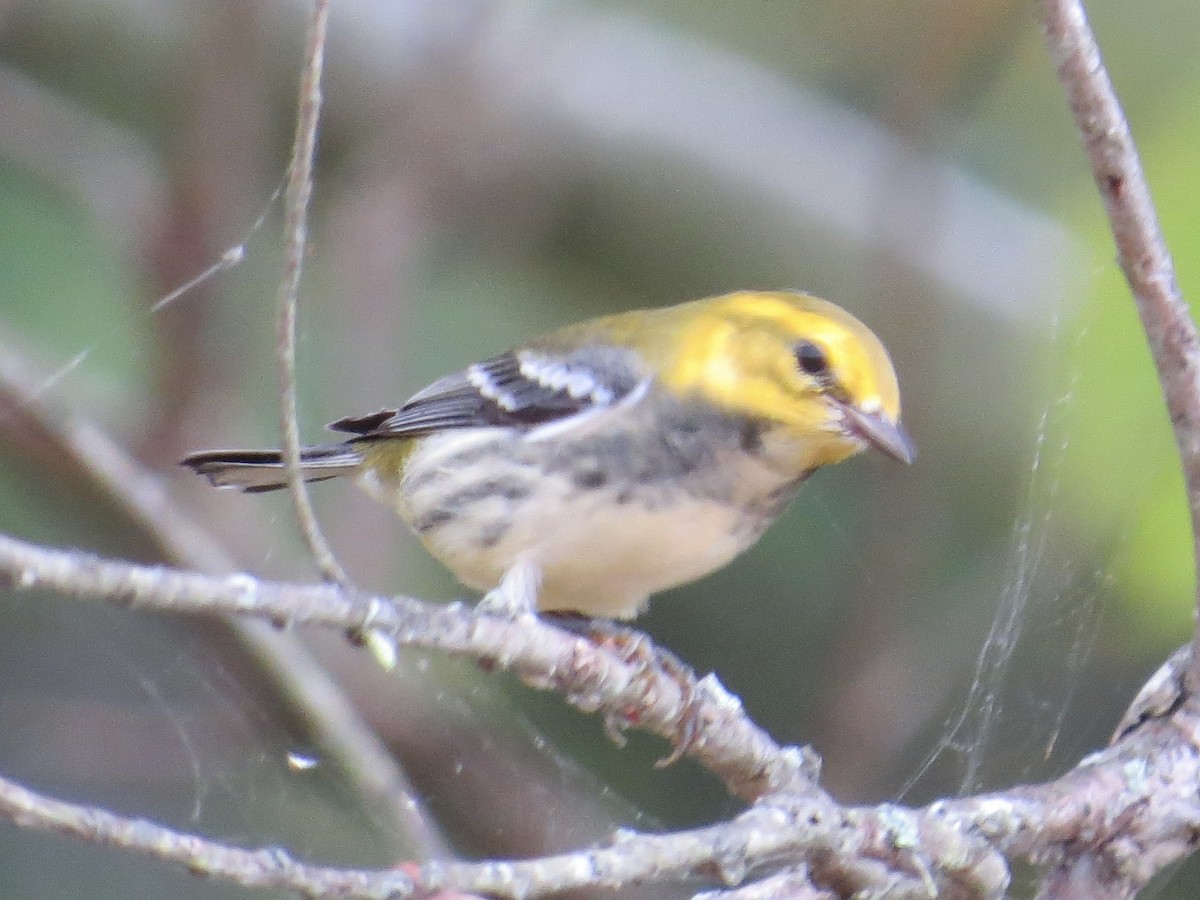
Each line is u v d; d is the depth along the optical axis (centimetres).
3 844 1079
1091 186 866
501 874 462
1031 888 830
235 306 1119
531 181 1265
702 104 1289
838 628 1106
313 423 1187
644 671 659
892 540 1103
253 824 1080
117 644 1141
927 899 607
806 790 669
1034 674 1057
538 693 1155
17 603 1146
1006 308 1194
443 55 1114
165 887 1070
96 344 1145
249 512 1120
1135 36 1038
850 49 1296
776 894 623
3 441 964
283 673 999
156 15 1264
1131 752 673
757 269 1298
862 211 1222
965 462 1191
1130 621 967
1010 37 1107
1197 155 709
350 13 1236
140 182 1183
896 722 1071
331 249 1208
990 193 1232
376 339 1092
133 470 969
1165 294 638
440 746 1129
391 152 1110
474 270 1278
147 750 1114
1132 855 652
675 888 959
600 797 1142
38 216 1181
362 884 440
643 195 1277
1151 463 744
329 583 529
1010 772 1052
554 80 1246
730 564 1134
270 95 1248
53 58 1280
